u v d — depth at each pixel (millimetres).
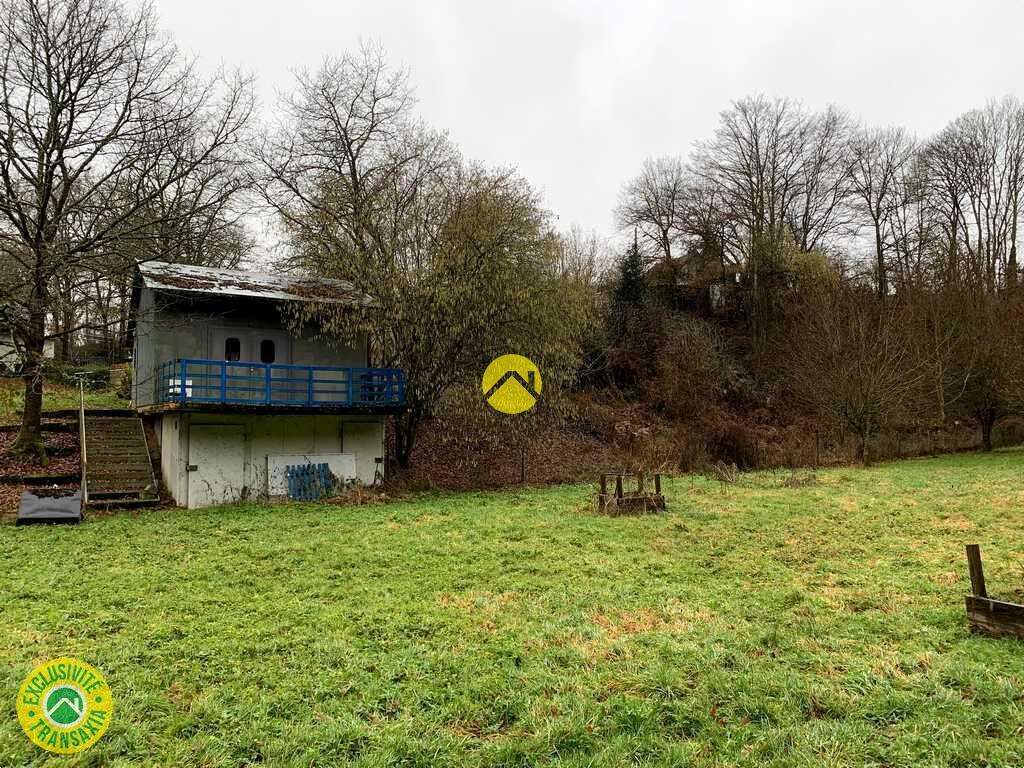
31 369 18562
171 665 6559
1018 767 4309
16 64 17812
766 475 23891
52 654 6805
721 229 39781
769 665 6312
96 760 4816
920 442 32281
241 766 4754
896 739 4785
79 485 17062
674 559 11141
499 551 11805
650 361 35562
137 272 19875
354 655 6809
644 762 4660
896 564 10281
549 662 6582
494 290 19391
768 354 37250
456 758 4781
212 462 17469
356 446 19844
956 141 39719
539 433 23484
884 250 41156
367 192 21625
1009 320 31203
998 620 6723
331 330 19688
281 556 11516
